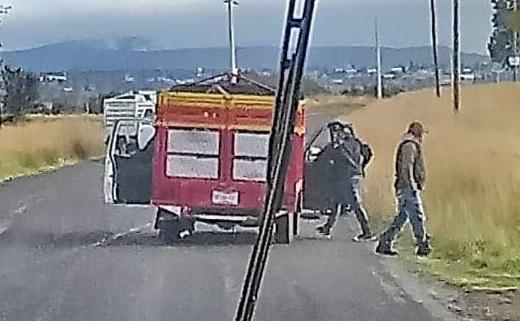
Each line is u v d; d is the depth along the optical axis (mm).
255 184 19297
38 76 68938
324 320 11625
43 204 27625
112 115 43031
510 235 16812
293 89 4324
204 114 19297
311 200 19734
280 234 18578
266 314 11938
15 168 43344
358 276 14758
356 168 19609
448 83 76938
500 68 71188
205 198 19328
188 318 11852
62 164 48781
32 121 61375
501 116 50812
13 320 11820
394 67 81375
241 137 19312
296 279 14547
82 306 12695
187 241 19219
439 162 25969
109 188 20703
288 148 4387
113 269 15852
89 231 21062
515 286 13734
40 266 16203
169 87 19797
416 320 11633
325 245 18281
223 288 13969
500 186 20391
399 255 16828
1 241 19422
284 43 4332
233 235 19953
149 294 13547
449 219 18078
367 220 19641
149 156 20719
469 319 11656
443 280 14328
